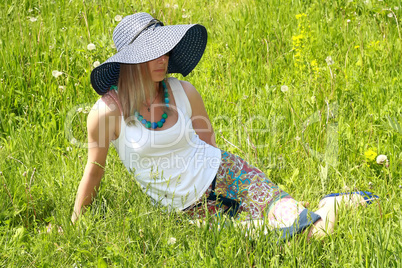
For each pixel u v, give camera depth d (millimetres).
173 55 2984
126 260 2355
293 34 5227
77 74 4465
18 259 2432
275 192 2766
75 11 5562
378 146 3371
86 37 4918
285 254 2453
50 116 3957
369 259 2346
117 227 2590
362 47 4844
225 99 4234
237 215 2812
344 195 2797
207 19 5758
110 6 5754
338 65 4652
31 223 2850
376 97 4062
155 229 2576
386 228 2506
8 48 4496
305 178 3211
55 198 2924
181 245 2564
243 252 2441
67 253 2480
